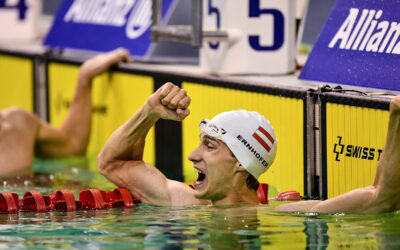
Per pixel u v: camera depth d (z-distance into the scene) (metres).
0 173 17.09
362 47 13.85
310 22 19.77
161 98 12.56
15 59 22.94
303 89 13.90
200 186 12.41
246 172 12.33
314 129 13.80
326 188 13.66
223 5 16.67
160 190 12.98
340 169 13.29
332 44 14.63
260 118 12.36
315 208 11.63
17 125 18.05
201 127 12.27
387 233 10.27
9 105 23.44
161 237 10.41
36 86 22.02
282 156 14.59
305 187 14.02
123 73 18.91
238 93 15.52
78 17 22.53
